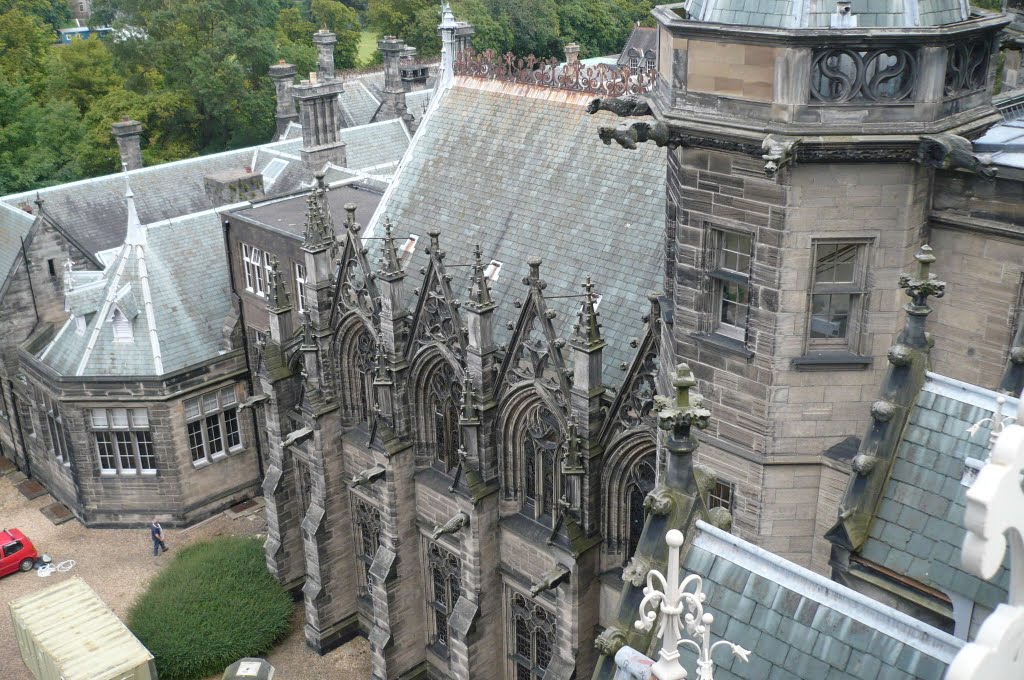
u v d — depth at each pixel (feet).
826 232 86.74
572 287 148.25
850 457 90.74
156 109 432.66
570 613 140.36
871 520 78.79
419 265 169.58
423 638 174.70
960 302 92.02
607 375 138.41
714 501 101.19
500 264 158.71
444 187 174.60
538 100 167.22
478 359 142.51
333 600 184.34
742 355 92.84
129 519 223.51
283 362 183.62
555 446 139.23
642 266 142.20
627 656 63.67
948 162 80.69
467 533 150.41
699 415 67.26
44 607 175.11
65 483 229.45
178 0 469.57
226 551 195.93
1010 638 38.09
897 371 79.82
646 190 147.23
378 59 616.39
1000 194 86.02
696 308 95.91
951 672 37.83
